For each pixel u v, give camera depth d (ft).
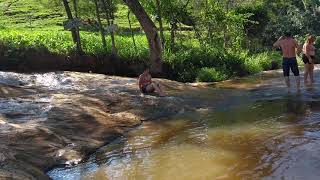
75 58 67.21
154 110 41.86
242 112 39.78
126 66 68.49
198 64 71.92
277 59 87.92
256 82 59.88
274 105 41.68
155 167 26.12
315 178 22.29
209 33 89.45
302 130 31.37
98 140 32.71
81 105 39.93
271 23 113.80
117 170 26.16
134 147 30.99
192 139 31.83
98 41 80.23
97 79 55.47
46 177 25.14
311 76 53.42
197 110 42.47
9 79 52.60
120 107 41.96
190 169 25.26
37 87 49.44
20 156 26.99
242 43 99.09
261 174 23.48
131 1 65.57
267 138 30.14
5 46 66.18
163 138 32.91
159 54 67.05
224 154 27.53
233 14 90.74
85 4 82.69
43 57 65.92
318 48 100.53
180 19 84.38
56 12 138.21
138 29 118.01
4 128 31.04
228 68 71.51
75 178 25.25
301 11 123.85
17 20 127.24
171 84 54.70
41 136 30.63
